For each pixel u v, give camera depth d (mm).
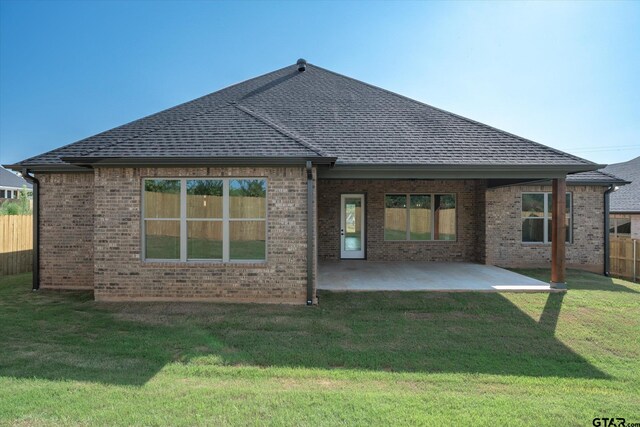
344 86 13523
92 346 5496
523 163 8781
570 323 6781
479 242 13602
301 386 4285
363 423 3461
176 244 8320
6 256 12602
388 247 14148
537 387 4332
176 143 8172
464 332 6289
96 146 8695
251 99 12125
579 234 13109
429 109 11844
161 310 7461
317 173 9000
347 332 6238
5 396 3902
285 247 8125
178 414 3584
